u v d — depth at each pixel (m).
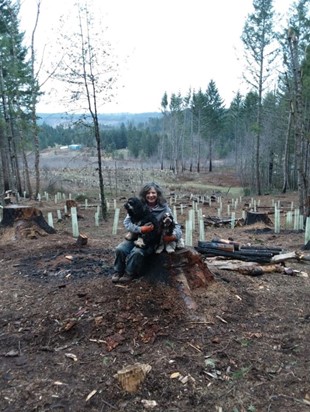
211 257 6.25
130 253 4.22
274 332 3.83
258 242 9.30
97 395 2.83
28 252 6.61
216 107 55.75
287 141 29.02
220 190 35.22
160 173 45.16
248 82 26.77
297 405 2.77
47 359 3.29
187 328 3.71
